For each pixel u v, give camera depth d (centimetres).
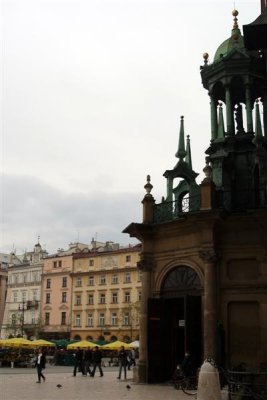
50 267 10475
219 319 2436
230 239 2512
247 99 2853
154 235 2784
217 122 2953
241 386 1814
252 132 2827
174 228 2664
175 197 2905
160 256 2741
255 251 2459
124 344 5634
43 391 2266
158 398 1927
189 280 2603
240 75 2864
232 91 2961
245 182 2744
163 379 2606
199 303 2502
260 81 2920
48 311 10238
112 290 9300
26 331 10388
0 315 11775
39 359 2912
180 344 2725
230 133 2845
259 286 2409
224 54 2950
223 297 2461
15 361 5147
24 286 10994
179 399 1888
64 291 10056
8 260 13400
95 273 9612
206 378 1289
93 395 2067
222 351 2366
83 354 3697
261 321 2369
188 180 2889
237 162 2800
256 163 2647
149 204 2839
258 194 2630
